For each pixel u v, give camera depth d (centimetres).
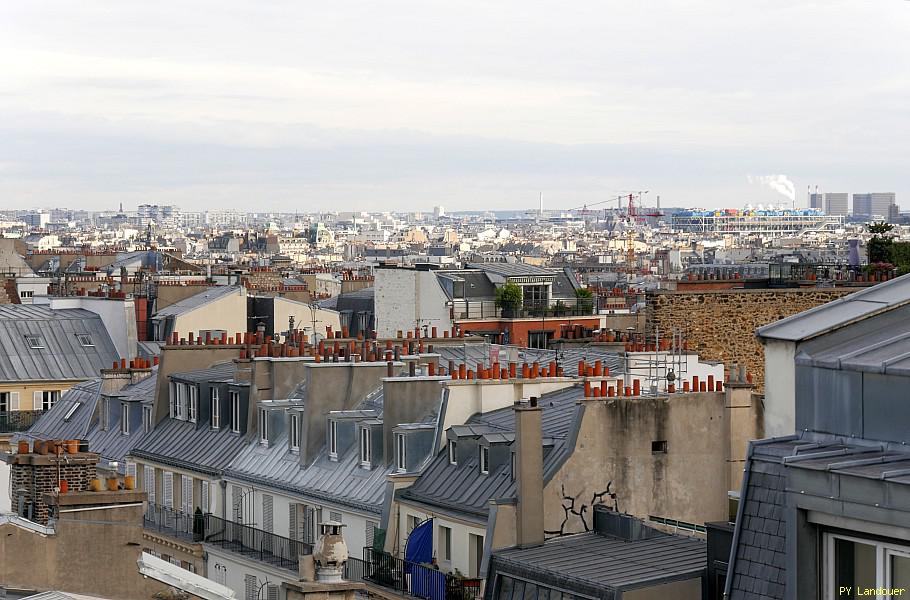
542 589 6066
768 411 4459
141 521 5412
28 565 5272
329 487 8456
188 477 9869
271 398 9606
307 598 4506
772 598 4031
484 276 17950
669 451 7000
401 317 17638
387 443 8200
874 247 14338
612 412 6919
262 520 9088
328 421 8750
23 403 14288
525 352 10431
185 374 10569
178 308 16550
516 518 6681
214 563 9106
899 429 3938
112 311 15150
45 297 17775
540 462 6744
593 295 18862
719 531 5444
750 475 4181
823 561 3900
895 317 4419
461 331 16650
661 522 6788
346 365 8969
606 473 6875
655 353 8462
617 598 5484
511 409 7906
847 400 4069
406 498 7656
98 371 14600
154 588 5397
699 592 5519
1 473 7481
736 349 9869
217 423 10006
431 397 8275
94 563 5334
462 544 7100
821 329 4375
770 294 9912
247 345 10438
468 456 7556
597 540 6562
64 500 5362
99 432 11262
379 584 7356
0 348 14512
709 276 16288
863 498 3747
